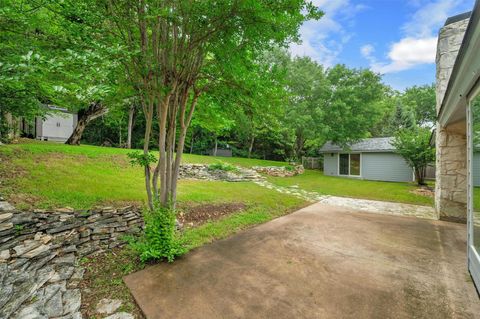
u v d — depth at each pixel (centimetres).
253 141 2111
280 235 421
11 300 215
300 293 242
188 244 363
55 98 438
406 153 1077
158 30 296
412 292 244
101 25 276
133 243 327
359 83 1516
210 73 346
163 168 327
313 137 1511
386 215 579
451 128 512
